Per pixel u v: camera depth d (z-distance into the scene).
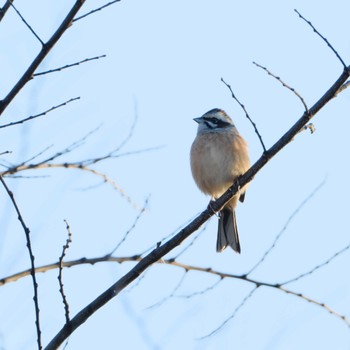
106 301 8.76
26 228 7.70
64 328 8.32
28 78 8.03
